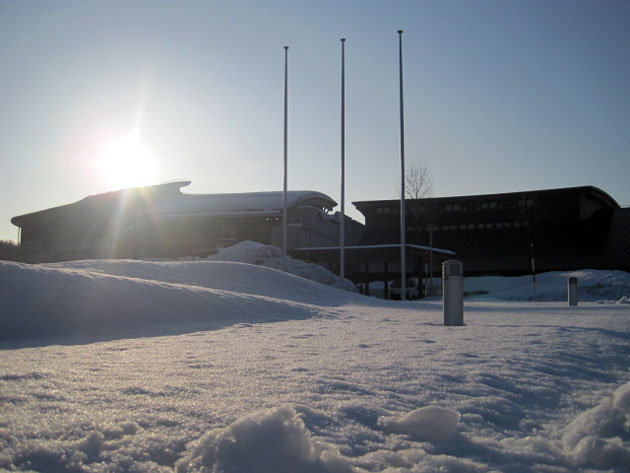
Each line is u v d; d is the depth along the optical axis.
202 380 4.45
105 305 12.12
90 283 12.98
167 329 11.16
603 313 18.19
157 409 3.38
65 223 78.25
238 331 10.55
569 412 4.08
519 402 4.28
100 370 4.94
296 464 2.44
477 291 46.31
